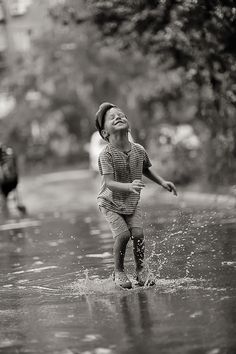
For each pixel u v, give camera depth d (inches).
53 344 287.7
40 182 1934.1
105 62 1793.8
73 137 2918.3
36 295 392.8
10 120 2655.0
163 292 365.4
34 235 720.3
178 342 274.8
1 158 1034.1
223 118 906.1
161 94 1146.7
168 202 949.8
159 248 499.5
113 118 398.0
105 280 417.7
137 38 906.1
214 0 639.8
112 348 275.1
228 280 378.9
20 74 1950.1
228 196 872.3
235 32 693.3
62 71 1925.4
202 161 1093.8
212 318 303.1
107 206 398.0
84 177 2010.3
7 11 1733.5
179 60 871.7
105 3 800.3
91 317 326.0
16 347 288.5
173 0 708.0
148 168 417.4
